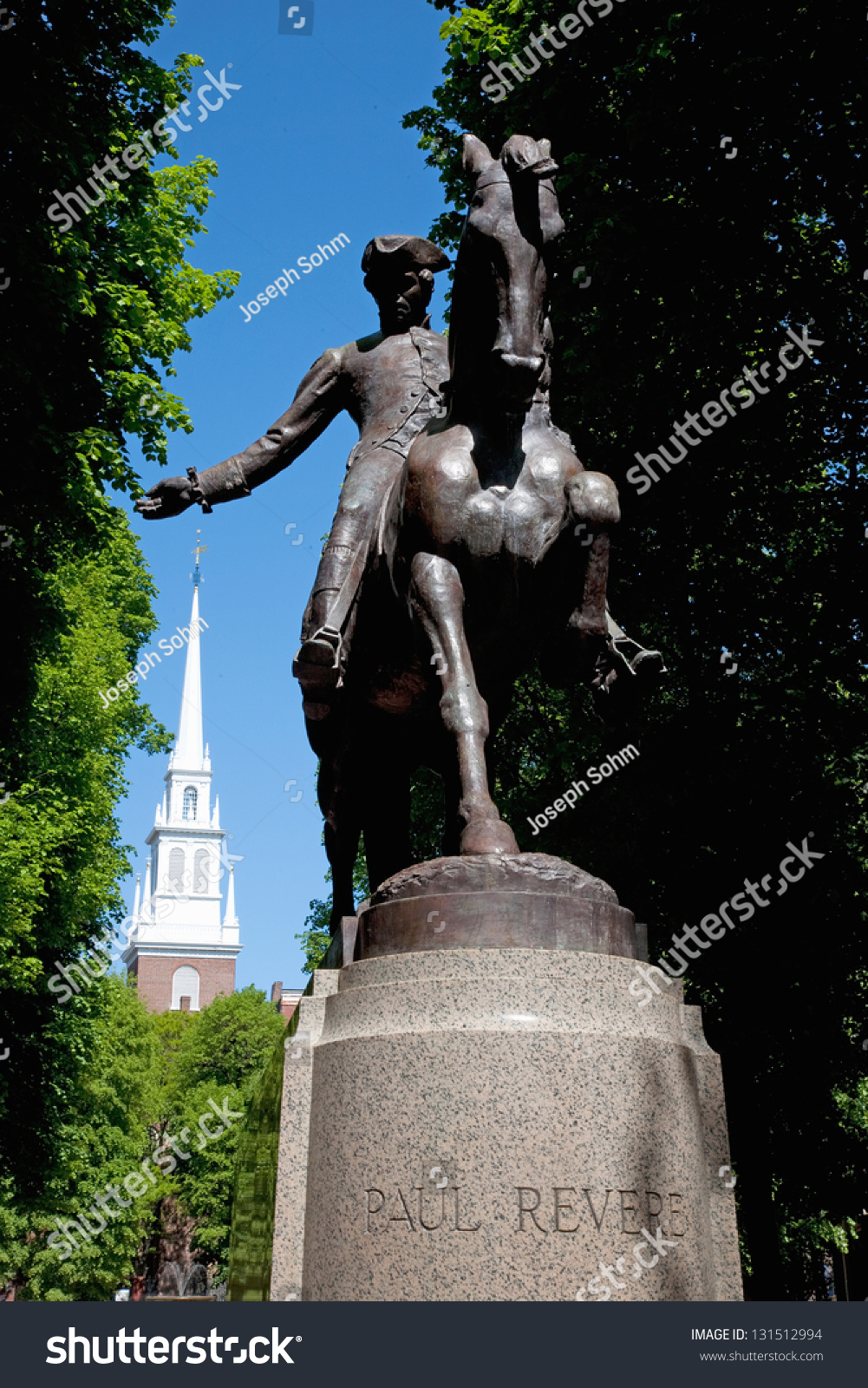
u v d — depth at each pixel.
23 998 21.27
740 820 12.27
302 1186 3.70
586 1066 3.56
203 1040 57.75
